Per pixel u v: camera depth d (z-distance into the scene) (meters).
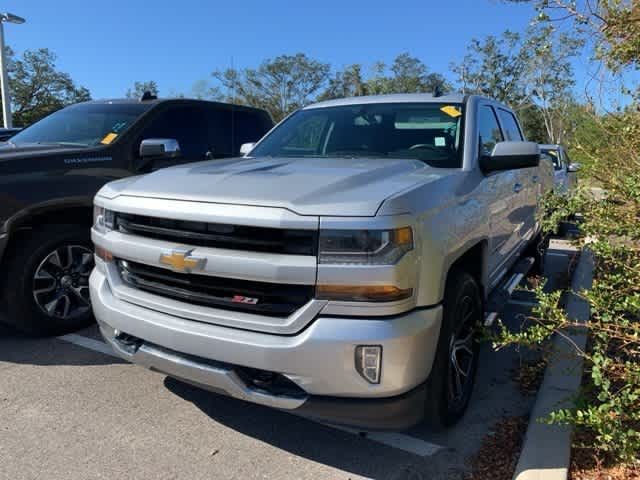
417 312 2.59
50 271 4.54
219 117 6.48
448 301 2.92
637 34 3.04
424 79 43.34
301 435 3.20
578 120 3.69
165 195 2.86
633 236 3.15
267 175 2.99
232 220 2.57
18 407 3.46
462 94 4.35
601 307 2.92
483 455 3.02
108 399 3.57
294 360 2.48
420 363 2.60
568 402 3.28
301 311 2.49
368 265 2.42
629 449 2.46
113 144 5.10
